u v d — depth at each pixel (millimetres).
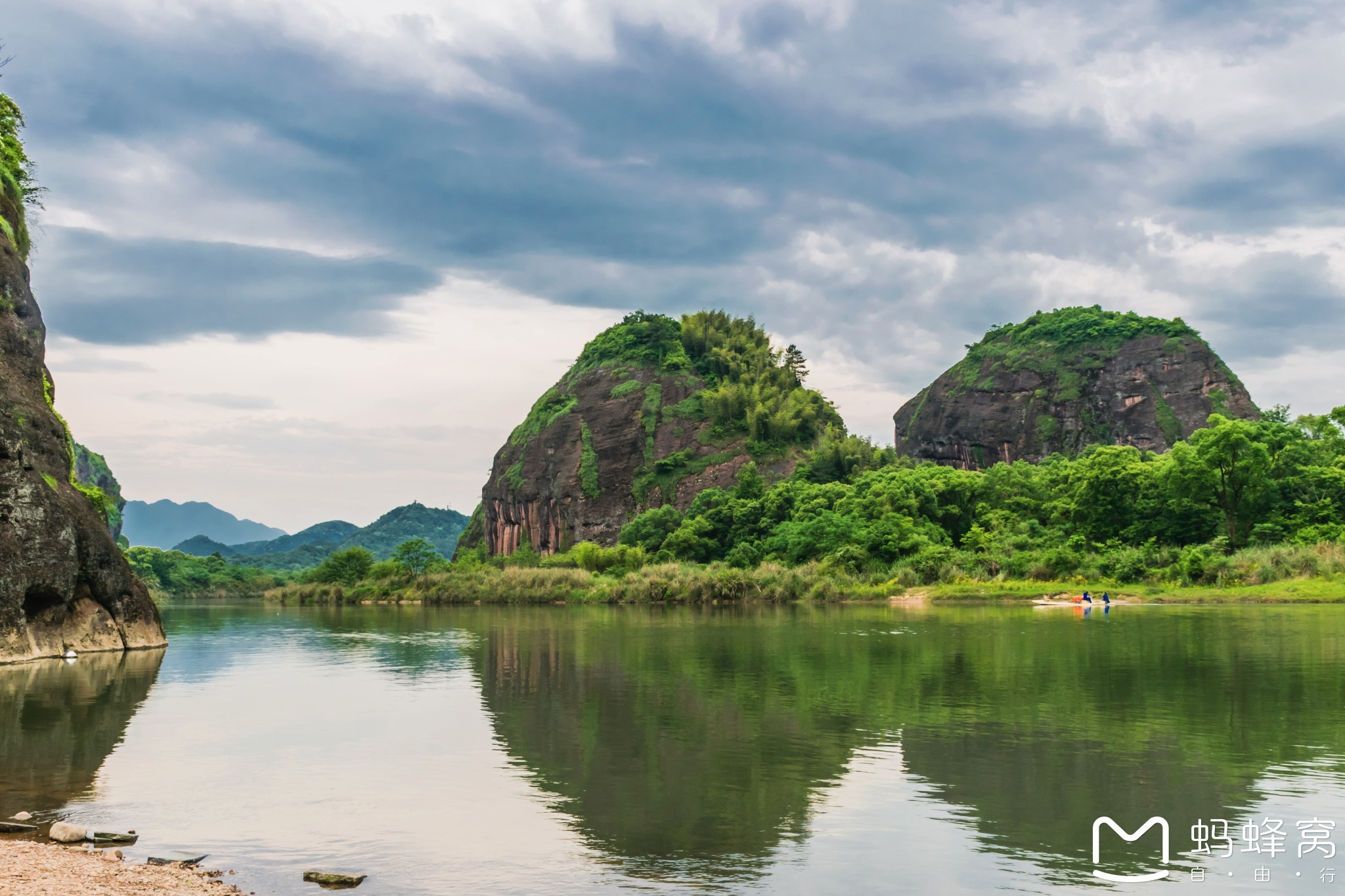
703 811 18094
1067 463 137000
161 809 18406
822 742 23922
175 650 49875
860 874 14773
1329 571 79250
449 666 41062
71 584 45000
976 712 27734
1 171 49531
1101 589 85812
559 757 22609
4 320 45938
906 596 92562
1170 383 191875
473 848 16109
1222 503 99562
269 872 14938
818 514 127750
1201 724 25531
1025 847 16016
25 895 12844
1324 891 14117
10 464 42406
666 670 38312
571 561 159125
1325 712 27203
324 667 41125
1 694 32875
